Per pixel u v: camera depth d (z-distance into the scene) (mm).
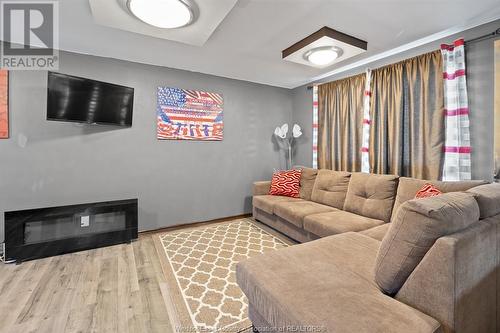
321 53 2619
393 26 2266
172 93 3473
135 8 1723
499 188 1475
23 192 2670
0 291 1915
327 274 1320
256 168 4270
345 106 3428
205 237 3133
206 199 3801
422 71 2533
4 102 2570
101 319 1616
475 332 1101
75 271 2236
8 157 2600
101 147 3051
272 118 4410
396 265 1110
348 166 3418
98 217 2826
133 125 3230
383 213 2473
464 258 1005
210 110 3777
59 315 1647
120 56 3047
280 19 2145
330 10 2010
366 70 3150
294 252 1608
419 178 2576
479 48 2193
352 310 1020
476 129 2217
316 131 3957
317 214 2689
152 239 3068
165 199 3477
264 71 3633
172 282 2072
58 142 2820
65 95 2590
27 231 2473
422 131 2549
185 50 2852
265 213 3531
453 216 1054
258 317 1351
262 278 1305
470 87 2248
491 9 1987
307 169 3730
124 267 2324
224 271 2262
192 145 3664
